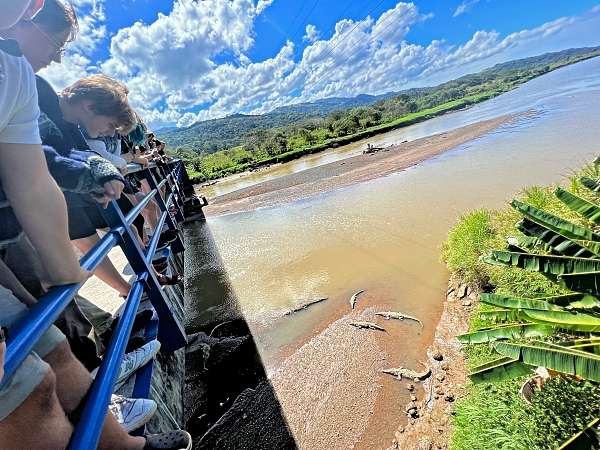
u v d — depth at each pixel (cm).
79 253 414
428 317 644
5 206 147
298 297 820
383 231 1141
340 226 1298
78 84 310
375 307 717
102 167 257
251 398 532
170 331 356
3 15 142
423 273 809
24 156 136
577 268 319
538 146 1834
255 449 459
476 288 664
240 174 5103
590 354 250
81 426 134
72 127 311
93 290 515
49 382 130
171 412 439
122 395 250
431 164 2078
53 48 211
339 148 5284
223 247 1330
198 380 586
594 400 335
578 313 302
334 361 579
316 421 478
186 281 1020
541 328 312
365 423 461
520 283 561
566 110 2797
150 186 655
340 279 870
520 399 380
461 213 1144
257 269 1038
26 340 117
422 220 1163
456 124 4078
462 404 437
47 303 141
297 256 1084
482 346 504
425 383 499
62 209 150
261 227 1529
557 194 380
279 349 637
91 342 214
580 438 247
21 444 121
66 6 217
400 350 575
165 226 717
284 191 2383
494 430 371
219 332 723
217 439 481
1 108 124
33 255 168
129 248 309
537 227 373
